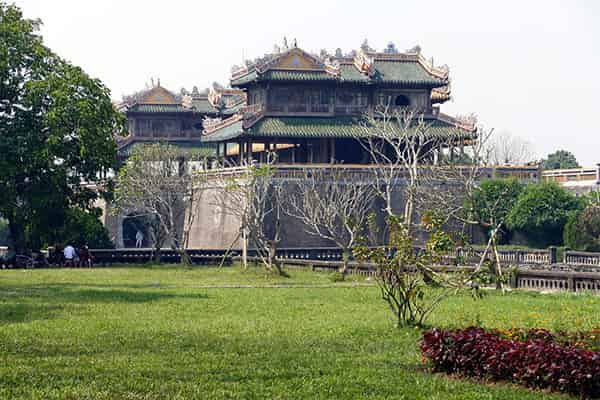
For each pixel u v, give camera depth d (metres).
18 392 26.83
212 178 126.38
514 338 31.09
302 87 127.62
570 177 136.88
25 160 90.81
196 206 123.06
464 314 46.12
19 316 45.62
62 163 93.88
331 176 116.94
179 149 152.38
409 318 42.38
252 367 30.92
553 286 59.59
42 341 36.53
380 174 118.81
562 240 106.81
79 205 100.31
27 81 93.19
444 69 128.88
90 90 95.44
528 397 26.20
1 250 101.62
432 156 127.88
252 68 127.44
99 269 92.06
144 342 36.44
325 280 76.06
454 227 114.38
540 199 106.94
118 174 120.44
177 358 32.62
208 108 162.12
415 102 129.38
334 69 126.62
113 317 45.38
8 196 92.19
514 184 112.19
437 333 30.77
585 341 30.33
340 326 41.62
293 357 32.97
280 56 126.88
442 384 28.05
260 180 112.69
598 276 56.66
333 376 29.44
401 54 131.38
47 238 97.06
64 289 63.56
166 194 117.88
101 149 94.38
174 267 96.88
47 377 28.98
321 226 120.19
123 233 150.00
